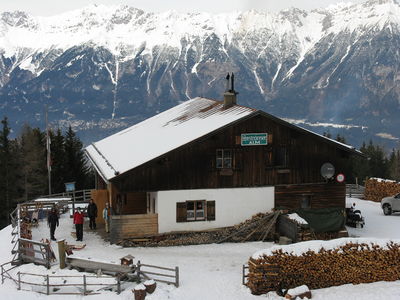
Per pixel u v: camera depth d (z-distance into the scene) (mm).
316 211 27984
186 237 27516
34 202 36562
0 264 25203
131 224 27141
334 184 30047
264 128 28797
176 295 19344
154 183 27250
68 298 19750
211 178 28109
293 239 26469
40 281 21531
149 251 25969
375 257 20719
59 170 66500
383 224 32938
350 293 19453
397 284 20406
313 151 29656
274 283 19594
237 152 28469
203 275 21625
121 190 26859
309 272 20031
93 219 30812
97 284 20328
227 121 28750
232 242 28047
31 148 67750
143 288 19094
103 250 25953
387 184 42000
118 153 34031
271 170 29047
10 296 20359
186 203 27781
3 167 61844
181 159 27594
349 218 32156
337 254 20344
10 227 36406
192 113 38094
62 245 22750
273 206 29156
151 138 34469
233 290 19844
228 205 28422
